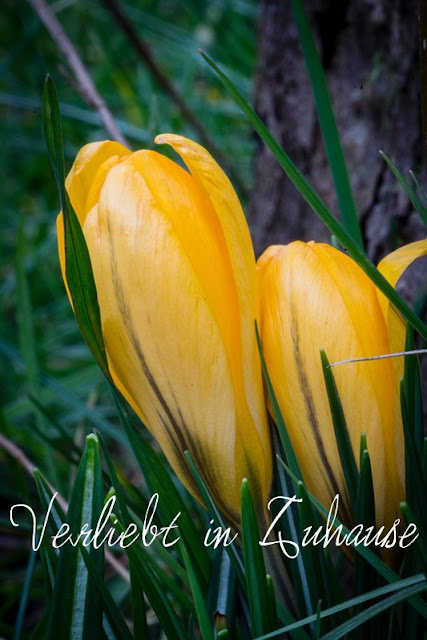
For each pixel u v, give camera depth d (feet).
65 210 0.53
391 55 0.80
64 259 0.57
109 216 0.55
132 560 0.57
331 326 0.56
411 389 0.57
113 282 0.55
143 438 0.57
